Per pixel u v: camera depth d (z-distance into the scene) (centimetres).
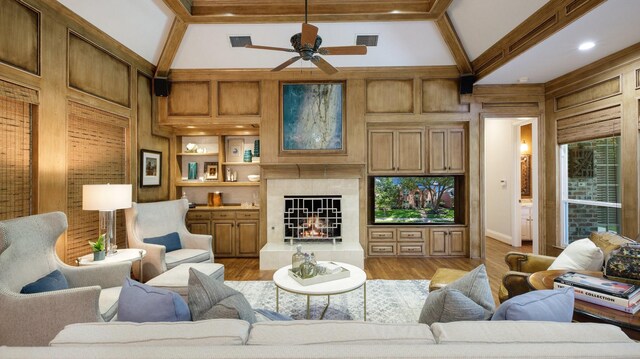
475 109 488
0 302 181
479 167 490
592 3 270
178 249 375
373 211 521
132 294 129
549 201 468
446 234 500
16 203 277
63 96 319
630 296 157
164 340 94
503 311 117
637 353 86
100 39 370
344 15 389
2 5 261
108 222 313
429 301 150
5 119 269
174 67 481
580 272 210
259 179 531
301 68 488
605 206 386
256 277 407
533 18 338
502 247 573
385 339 96
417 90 490
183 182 528
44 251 226
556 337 94
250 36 437
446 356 86
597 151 398
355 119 490
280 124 491
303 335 98
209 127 513
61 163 316
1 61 260
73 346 91
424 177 515
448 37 432
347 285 251
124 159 416
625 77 352
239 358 86
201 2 388
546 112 475
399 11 387
